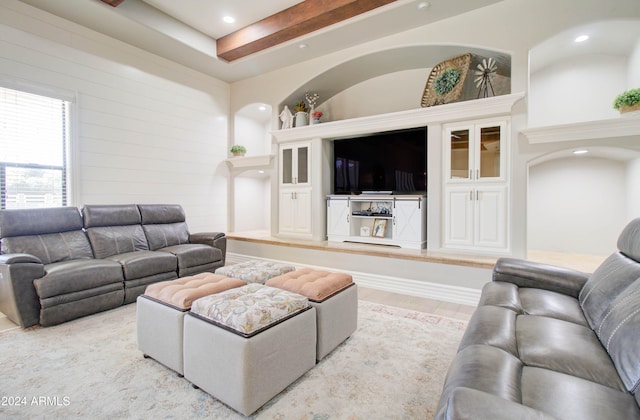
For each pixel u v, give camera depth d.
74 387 1.76
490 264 3.12
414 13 3.45
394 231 4.14
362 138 4.57
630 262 1.64
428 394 1.71
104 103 3.96
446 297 3.33
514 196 3.27
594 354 1.23
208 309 1.75
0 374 1.88
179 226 4.25
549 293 1.97
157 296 2.05
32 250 2.91
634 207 3.62
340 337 2.22
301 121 4.86
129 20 3.62
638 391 0.95
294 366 1.78
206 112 5.24
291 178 4.95
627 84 3.65
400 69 4.53
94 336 2.40
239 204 5.94
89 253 3.30
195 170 5.09
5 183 3.22
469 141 3.52
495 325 1.45
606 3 2.87
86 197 3.80
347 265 4.03
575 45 3.52
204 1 3.66
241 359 1.50
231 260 5.21
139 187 4.34
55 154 3.56
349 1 3.34
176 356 1.86
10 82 3.22
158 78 4.54
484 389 0.94
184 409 1.60
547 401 0.93
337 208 4.61
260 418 1.54
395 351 2.18
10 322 2.64
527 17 3.17
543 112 4.08
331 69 4.50
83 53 3.75
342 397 1.69
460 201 3.59
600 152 3.23
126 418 1.53
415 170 4.13
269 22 3.96
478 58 3.91
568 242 4.24
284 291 2.02
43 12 3.43
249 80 5.38
